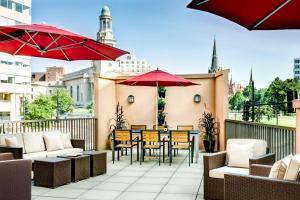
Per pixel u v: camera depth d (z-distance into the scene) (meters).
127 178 6.51
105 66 83.38
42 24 5.32
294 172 3.15
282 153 5.72
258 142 5.41
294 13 2.89
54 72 169.50
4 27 4.65
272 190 3.10
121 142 9.62
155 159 8.83
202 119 11.14
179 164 8.09
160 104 11.45
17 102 57.47
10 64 54.69
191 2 2.65
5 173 4.10
